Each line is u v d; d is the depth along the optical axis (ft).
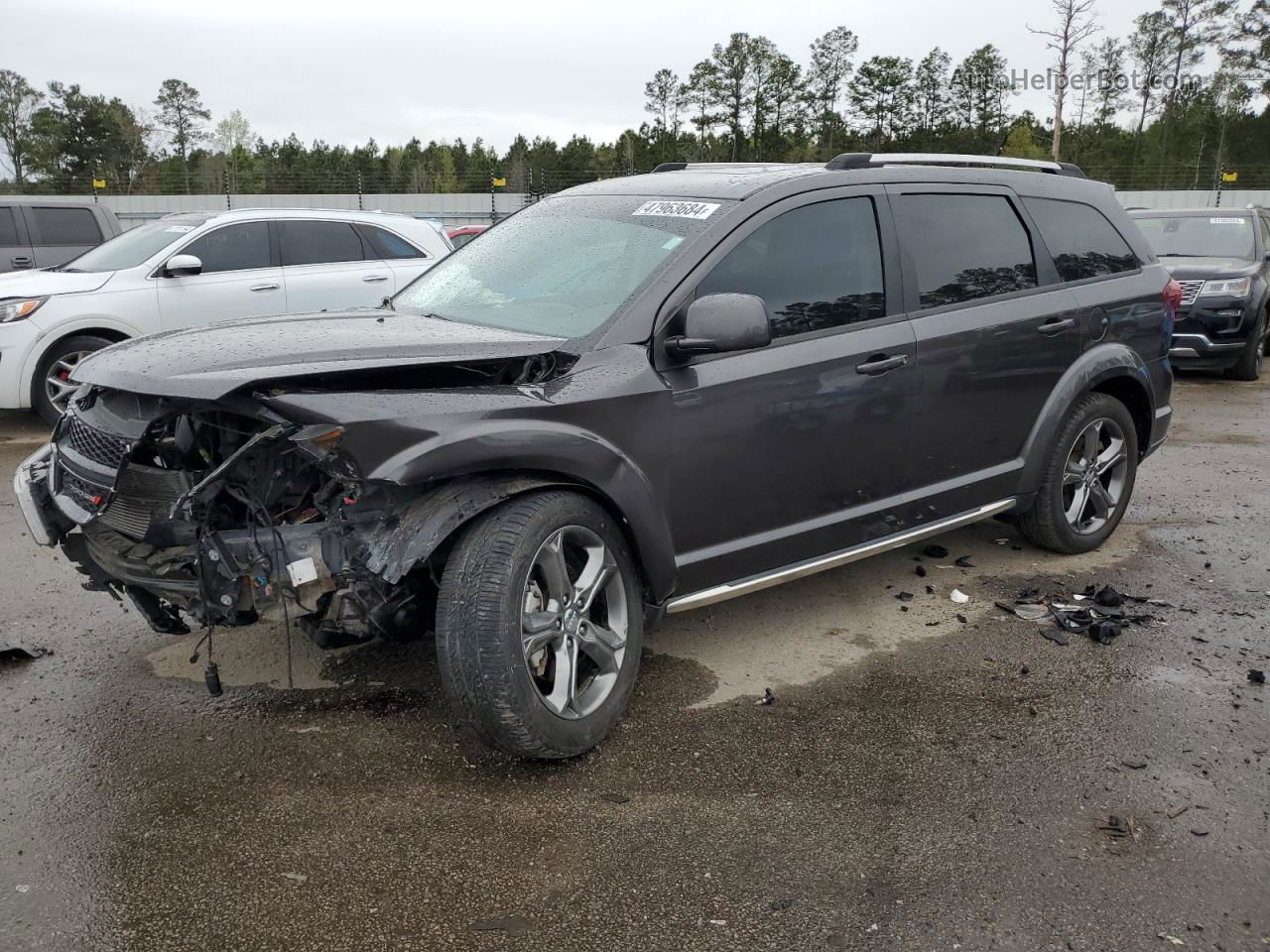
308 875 8.84
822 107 227.40
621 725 11.55
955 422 14.44
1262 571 16.89
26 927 8.14
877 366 13.15
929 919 8.35
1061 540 16.87
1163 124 201.67
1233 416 31.63
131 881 8.75
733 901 8.55
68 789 10.12
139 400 10.48
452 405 9.89
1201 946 8.06
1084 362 16.12
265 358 9.97
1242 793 10.27
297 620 10.26
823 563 13.25
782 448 12.44
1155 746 11.19
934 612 15.05
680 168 15.78
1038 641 14.02
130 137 244.42
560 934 8.14
